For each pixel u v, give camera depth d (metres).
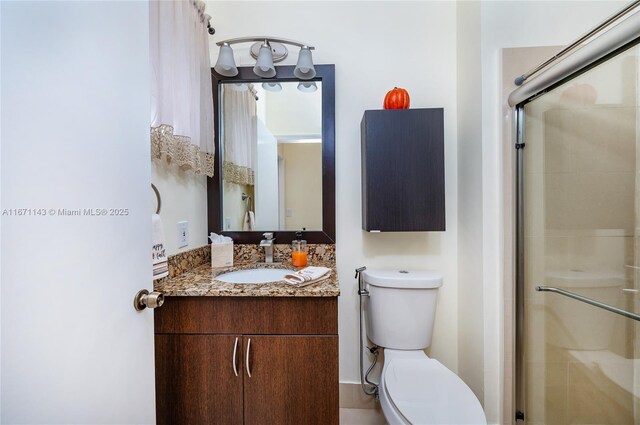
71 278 0.53
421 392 0.92
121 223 0.64
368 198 1.22
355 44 1.41
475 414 0.83
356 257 1.43
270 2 1.42
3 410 0.44
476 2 1.19
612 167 1.03
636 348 1.02
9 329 0.45
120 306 0.64
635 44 0.75
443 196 1.21
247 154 1.47
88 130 0.57
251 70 1.41
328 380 0.91
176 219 1.14
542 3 1.15
